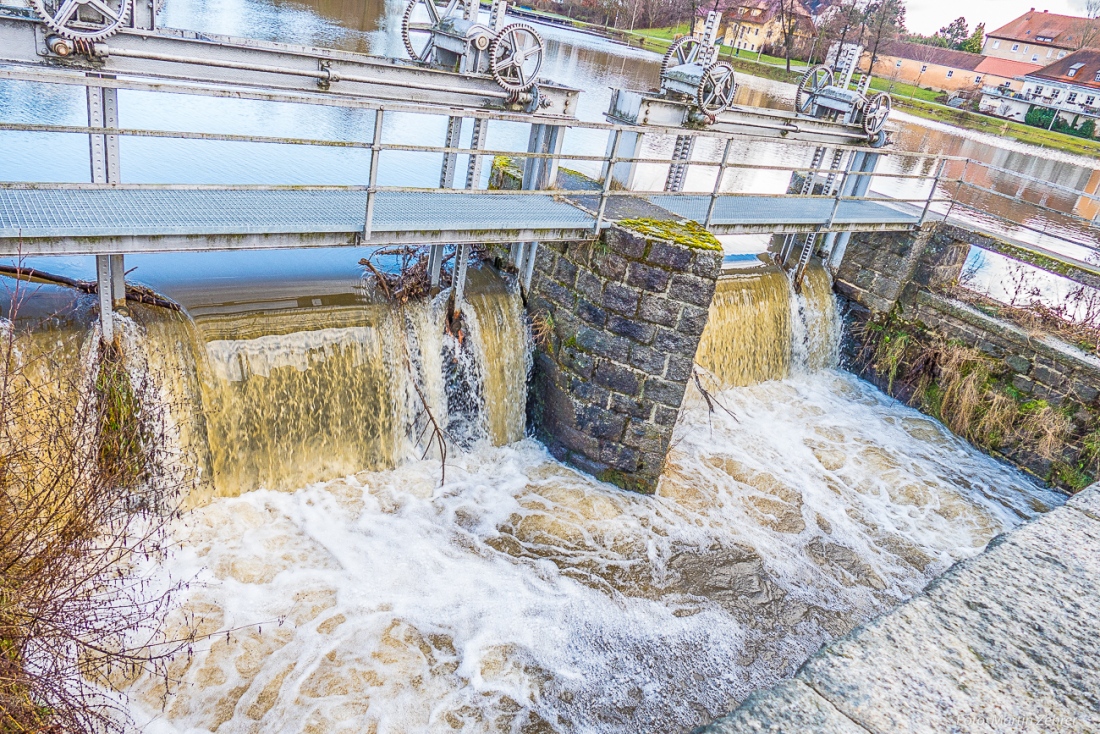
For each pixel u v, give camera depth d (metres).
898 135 31.02
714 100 10.44
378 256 8.77
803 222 10.73
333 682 5.84
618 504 8.48
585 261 8.34
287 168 11.52
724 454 9.90
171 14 21.30
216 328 6.91
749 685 6.63
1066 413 10.88
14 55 5.72
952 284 12.48
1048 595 2.51
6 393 4.73
